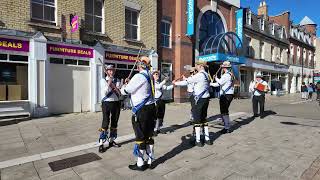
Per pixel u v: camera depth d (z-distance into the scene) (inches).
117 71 509.7
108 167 182.5
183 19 667.4
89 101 462.9
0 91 363.6
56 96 419.5
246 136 276.1
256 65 982.4
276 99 848.3
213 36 741.9
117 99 225.1
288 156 206.8
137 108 176.4
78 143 244.5
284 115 447.2
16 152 216.4
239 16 856.3
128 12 535.8
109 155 208.5
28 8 381.7
